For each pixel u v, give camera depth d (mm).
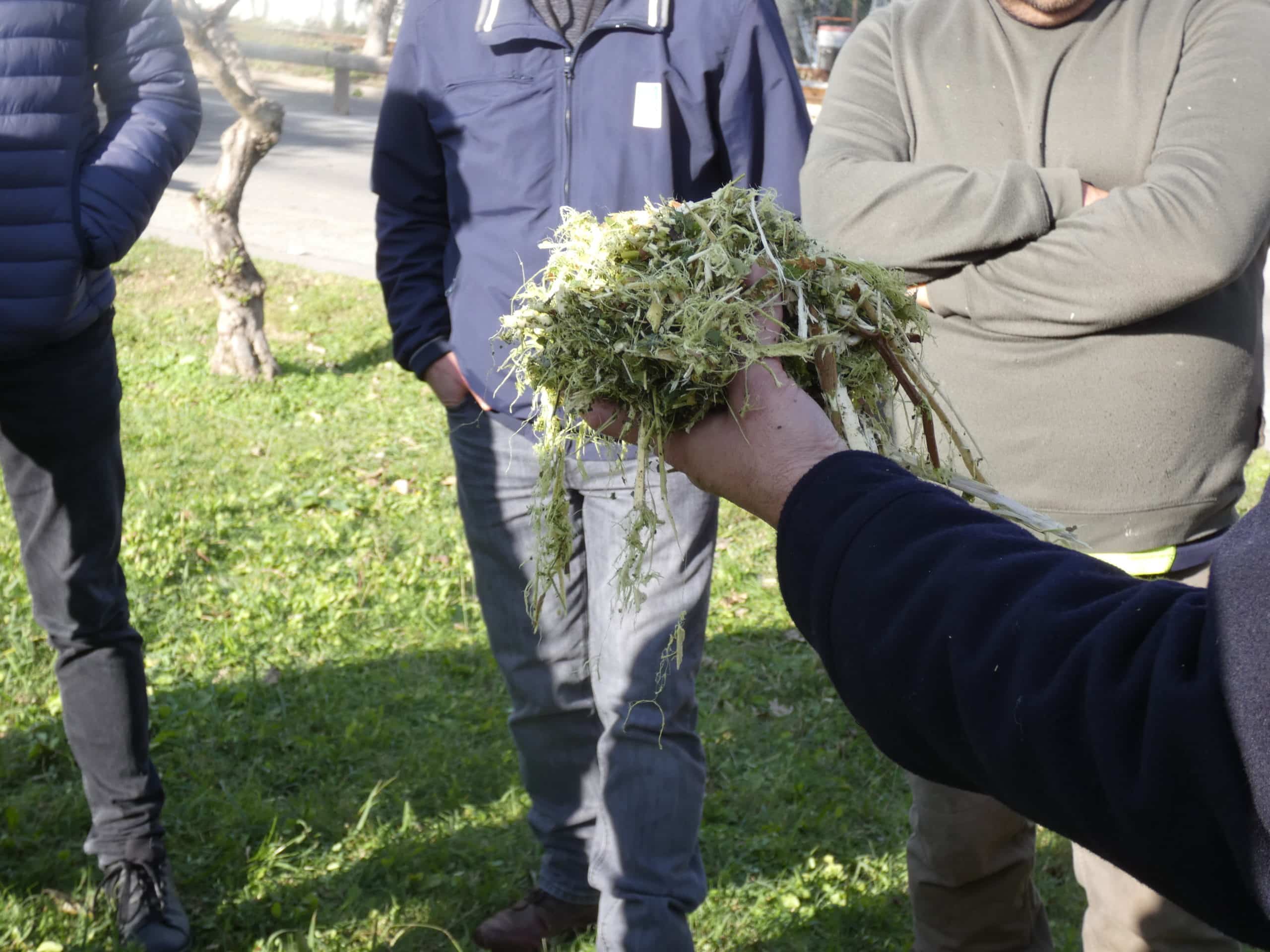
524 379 1396
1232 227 1917
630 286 1212
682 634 1609
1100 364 2027
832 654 892
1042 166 2143
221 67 6582
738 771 3494
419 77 2605
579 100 2432
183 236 10773
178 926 2689
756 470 1072
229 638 4078
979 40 2211
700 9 2432
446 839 3104
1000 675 776
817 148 2361
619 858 2436
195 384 6996
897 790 3402
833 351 1192
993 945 2385
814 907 2873
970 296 2096
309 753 3465
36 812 3139
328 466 5855
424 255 2736
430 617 4355
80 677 2641
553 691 2654
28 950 2648
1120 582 787
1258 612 655
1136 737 697
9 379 2391
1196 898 688
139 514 5059
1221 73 1993
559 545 1465
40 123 2262
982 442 2129
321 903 2861
